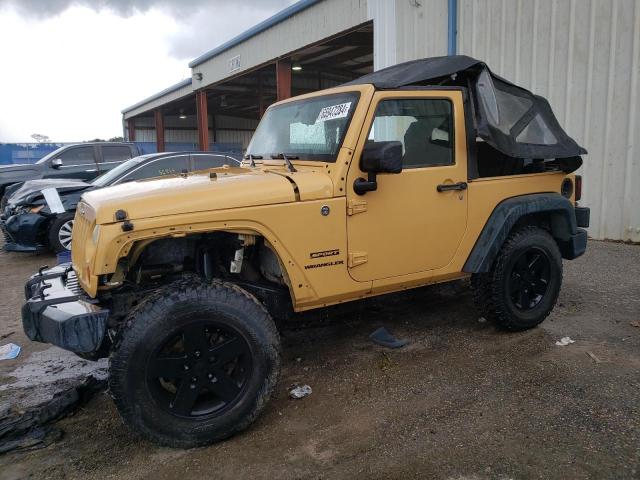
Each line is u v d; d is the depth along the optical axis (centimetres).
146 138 3884
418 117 362
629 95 728
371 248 345
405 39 1055
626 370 355
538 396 327
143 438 297
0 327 525
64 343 273
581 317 464
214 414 290
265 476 264
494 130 382
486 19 898
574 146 443
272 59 1550
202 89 2173
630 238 752
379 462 270
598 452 267
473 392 338
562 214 442
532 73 840
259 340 298
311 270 324
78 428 320
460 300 525
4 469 279
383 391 347
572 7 775
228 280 341
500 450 274
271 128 420
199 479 264
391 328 459
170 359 278
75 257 342
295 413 326
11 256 923
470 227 390
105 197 304
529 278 427
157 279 328
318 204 320
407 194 354
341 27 1235
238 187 304
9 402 359
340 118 344
